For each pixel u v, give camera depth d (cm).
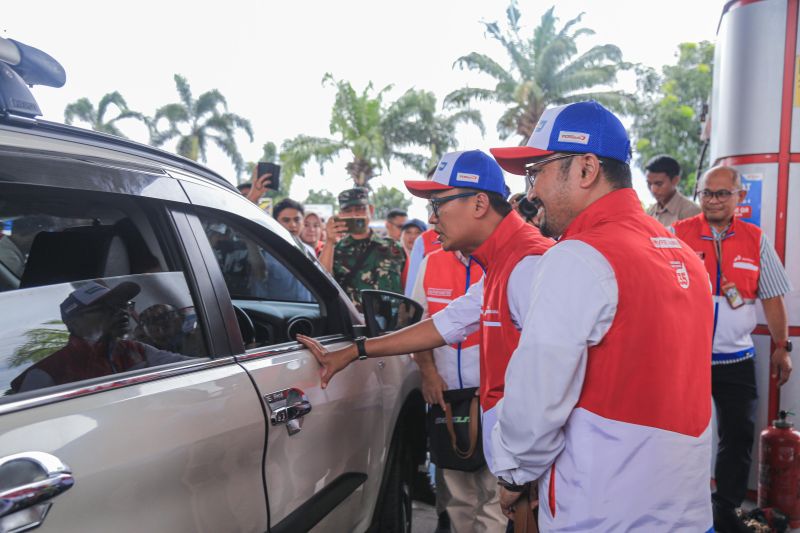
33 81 141
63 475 105
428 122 2600
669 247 141
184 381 142
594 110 144
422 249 380
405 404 264
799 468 332
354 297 417
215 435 142
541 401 132
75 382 124
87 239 153
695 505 135
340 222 420
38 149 127
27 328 122
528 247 177
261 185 368
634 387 129
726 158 388
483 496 251
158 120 3059
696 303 139
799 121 365
